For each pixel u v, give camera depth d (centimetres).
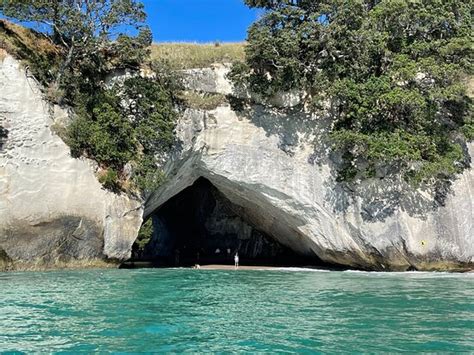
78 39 2288
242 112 2611
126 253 2219
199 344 828
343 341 849
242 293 1439
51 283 1549
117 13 2277
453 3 2447
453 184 2422
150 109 2359
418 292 1470
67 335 871
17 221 1952
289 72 2434
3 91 2005
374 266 2436
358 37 2333
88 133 2122
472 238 2361
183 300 1273
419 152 2230
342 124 2458
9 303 1165
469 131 2397
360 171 2430
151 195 2461
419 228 2344
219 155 2578
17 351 774
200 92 2589
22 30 2200
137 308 1133
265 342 842
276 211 2750
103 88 2378
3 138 1973
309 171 2559
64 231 2048
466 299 1318
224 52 2733
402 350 796
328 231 2527
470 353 779
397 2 2352
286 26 2406
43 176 2020
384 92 2267
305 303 1245
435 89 2298
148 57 2508
